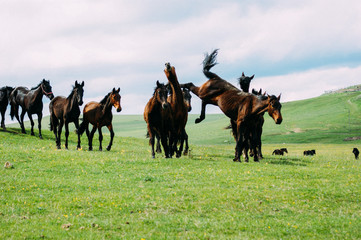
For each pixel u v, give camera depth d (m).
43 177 13.97
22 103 30.27
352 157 28.66
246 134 18.91
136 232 8.40
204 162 17.58
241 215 9.77
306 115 161.25
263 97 17.88
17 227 8.41
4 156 17.44
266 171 15.44
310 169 16.12
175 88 17.53
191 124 177.00
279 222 9.23
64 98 23.41
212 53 20.47
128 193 11.63
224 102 19.33
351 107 163.25
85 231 8.34
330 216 9.84
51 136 32.25
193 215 9.80
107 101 22.03
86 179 13.80
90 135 23.17
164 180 13.71
